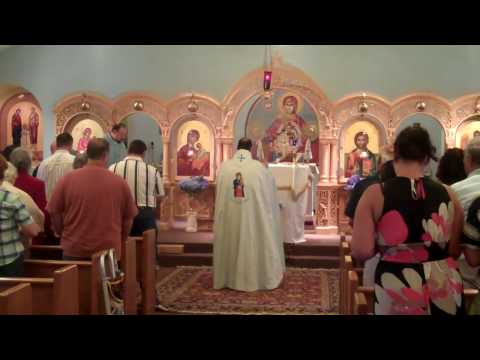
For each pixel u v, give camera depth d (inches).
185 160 420.8
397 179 100.3
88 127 426.9
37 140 466.9
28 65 451.2
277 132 423.8
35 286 123.0
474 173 121.3
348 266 141.7
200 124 420.8
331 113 408.8
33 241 209.5
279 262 272.8
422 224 96.7
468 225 102.2
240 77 433.4
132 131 481.1
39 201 201.2
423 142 100.6
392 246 97.8
